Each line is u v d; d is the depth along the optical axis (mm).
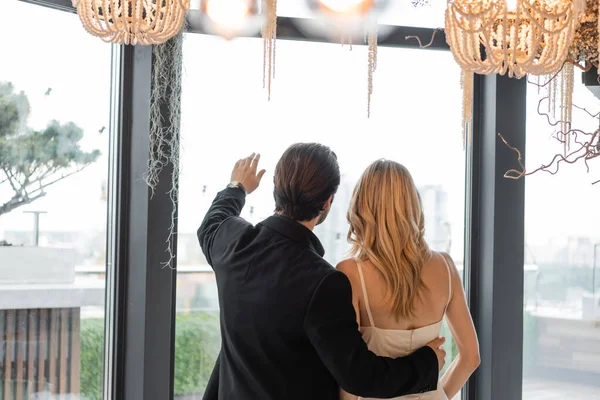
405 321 1801
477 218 2787
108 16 1456
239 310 1643
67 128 2256
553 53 1491
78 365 2295
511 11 1516
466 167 2820
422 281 1815
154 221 2320
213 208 1938
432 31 2682
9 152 2119
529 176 2785
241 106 2531
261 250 1663
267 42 1517
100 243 2344
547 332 2820
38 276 2193
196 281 2490
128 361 2344
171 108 2344
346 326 1557
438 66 2783
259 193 2566
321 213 1771
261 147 2561
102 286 2354
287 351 1583
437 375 1726
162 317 2340
